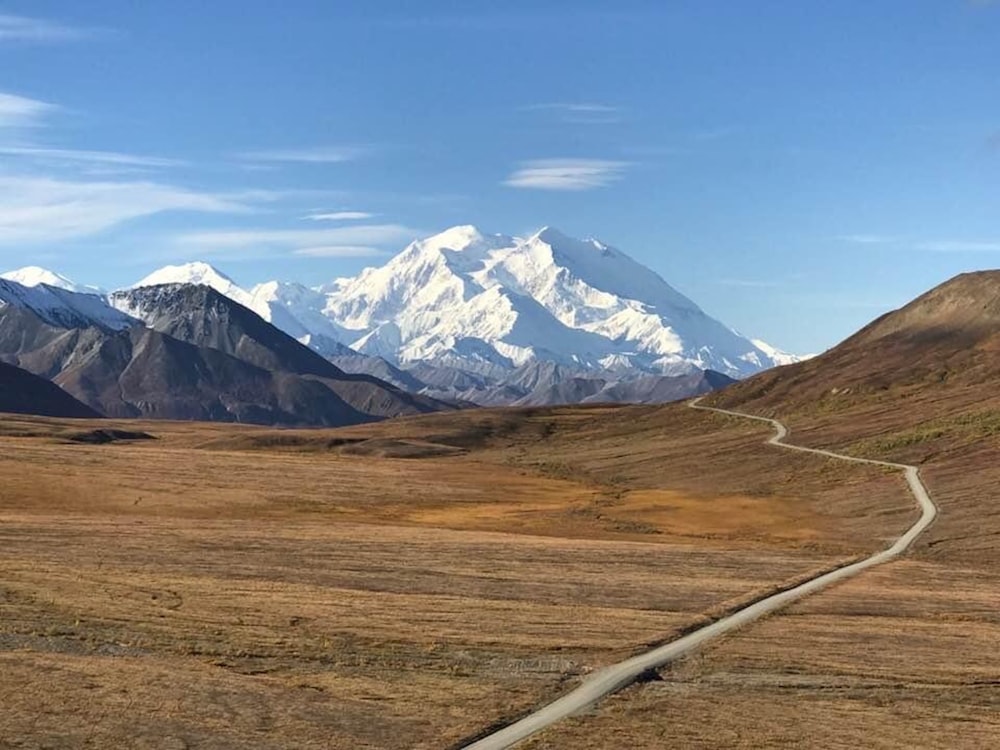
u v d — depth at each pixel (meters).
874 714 44.97
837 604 67.00
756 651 54.41
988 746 41.34
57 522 90.38
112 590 60.88
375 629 55.22
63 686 41.47
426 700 43.59
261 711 40.59
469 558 79.56
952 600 69.06
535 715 42.59
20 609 54.50
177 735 37.28
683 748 39.00
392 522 110.31
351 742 37.84
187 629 53.03
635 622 59.84
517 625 57.72
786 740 40.69
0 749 34.47
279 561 75.12
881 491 120.31
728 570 78.94
